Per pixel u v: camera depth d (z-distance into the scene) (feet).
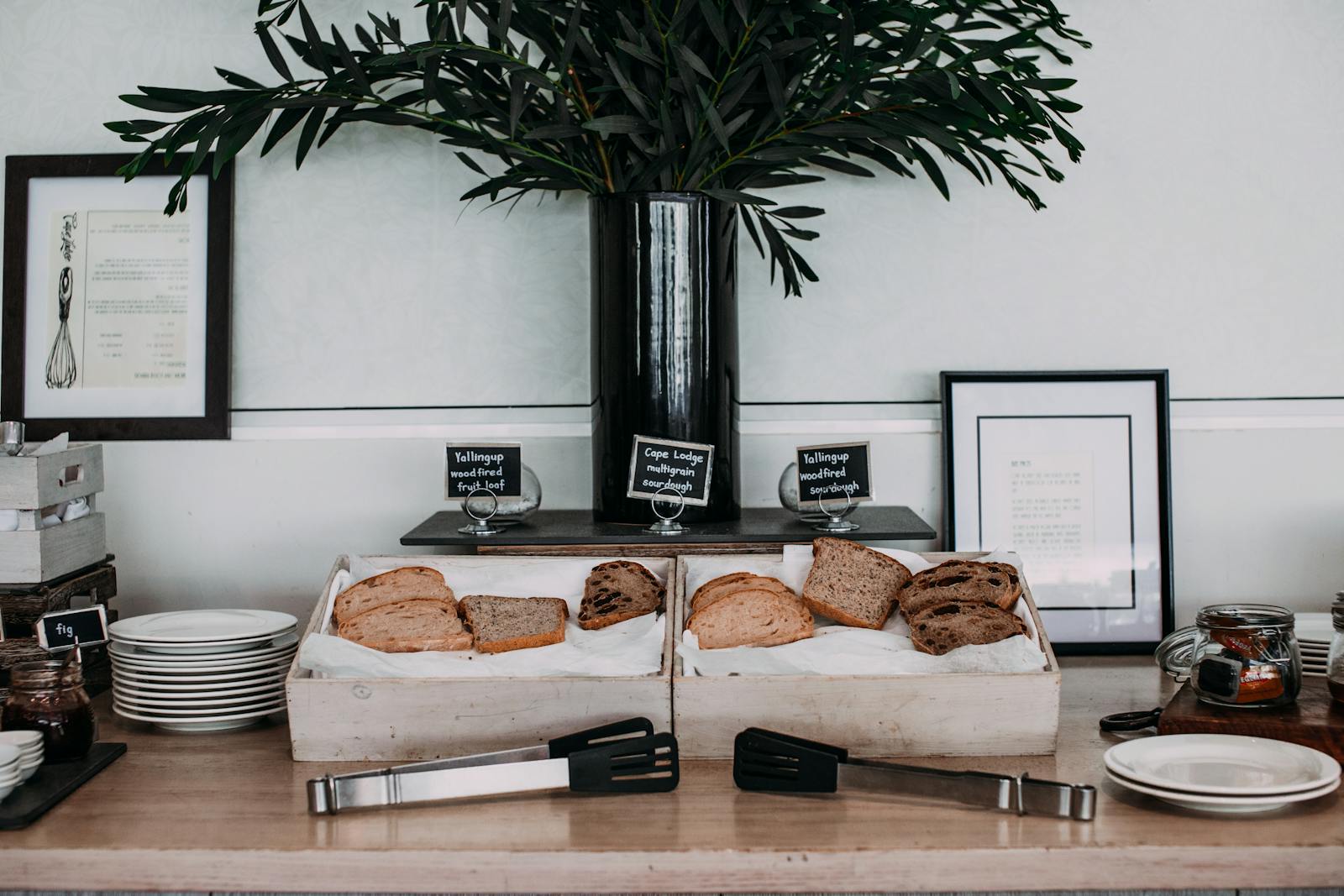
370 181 6.70
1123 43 6.63
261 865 3.93
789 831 4.04
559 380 6.72
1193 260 6.65
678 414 5.85
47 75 6.73
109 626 5.60
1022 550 6.50
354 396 6.72
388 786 4.19
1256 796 3.98
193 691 5.10
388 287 6.70
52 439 6.28
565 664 4.69
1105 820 4.10
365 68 5.74
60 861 3.93
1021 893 4.01
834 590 5.22
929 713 4.62
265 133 6.69
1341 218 6.63
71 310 6.67
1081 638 6.46
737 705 4.63
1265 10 6.61
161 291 6.66
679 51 5.26
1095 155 6.64
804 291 6.68
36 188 6.70
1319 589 6.70
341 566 5.47
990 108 5.84
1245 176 6.63
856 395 6.70
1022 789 4.12
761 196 6.68
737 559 5.50
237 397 6.73
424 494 6.73
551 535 5.70
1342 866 3.83
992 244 6.66
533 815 4.22
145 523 6.72
